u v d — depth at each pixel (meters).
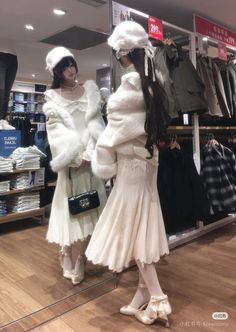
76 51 3.48
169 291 2.24
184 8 3.41
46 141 3.98
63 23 3.54
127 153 1.74
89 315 1.96
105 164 1.79
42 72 4.85
